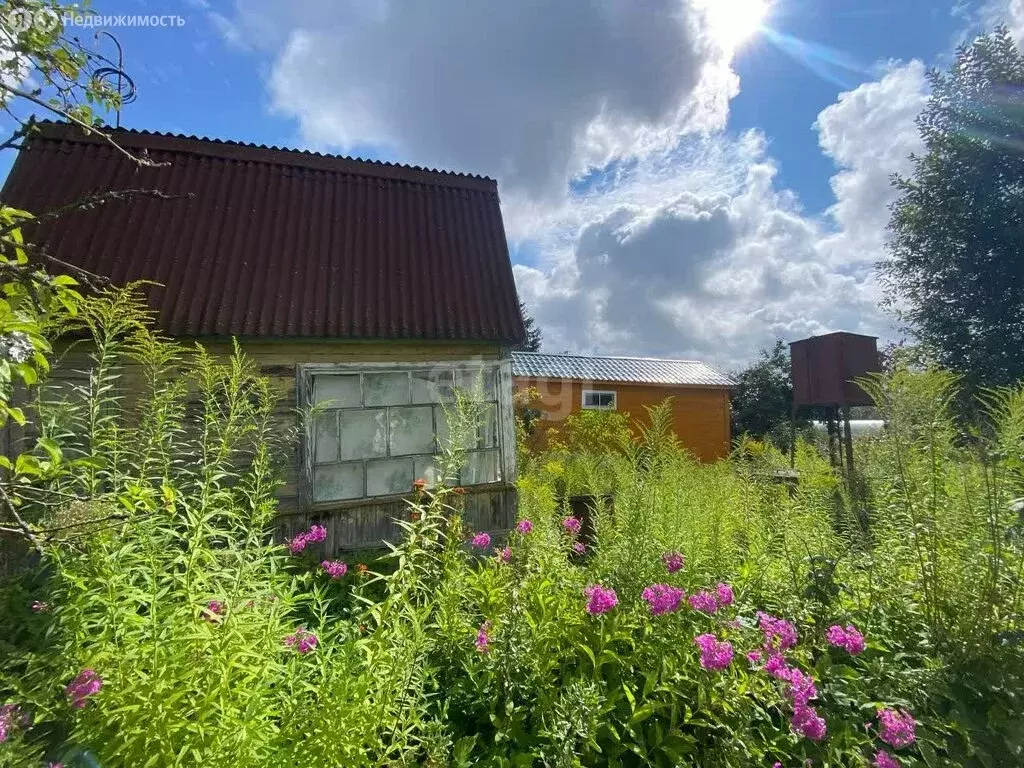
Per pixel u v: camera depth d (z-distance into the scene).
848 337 8.48
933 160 9.70
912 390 2.59
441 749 1.79
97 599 1.66
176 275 4.20
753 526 3.26
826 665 2.19
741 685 1.98
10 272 1.47
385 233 5.15
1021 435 2.30
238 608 1.62
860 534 2.98
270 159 5.15
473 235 5.50
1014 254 8.76
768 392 21.17
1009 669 2.07
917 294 10.08
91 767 1.36
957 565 2.35
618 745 1.93
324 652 1.84
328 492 4.43
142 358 2.75
